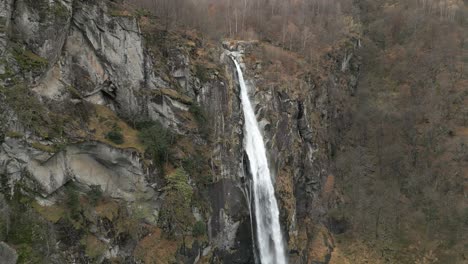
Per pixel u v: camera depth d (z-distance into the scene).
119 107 41.31
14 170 29.95
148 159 38.44
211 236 43.94
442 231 58.25
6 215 28.42
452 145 63.94
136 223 36.84
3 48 31.08
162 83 44.00
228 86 50.84
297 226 56.69
